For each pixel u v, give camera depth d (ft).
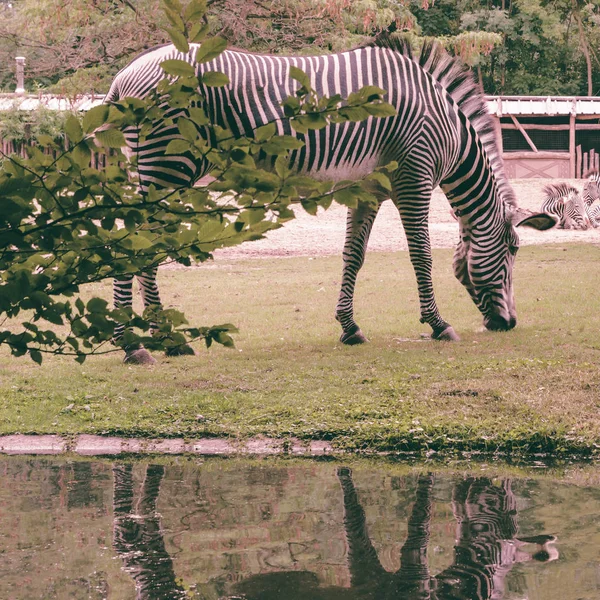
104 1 83.46
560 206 72.49
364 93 8.14
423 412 25.17
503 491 18.86
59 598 12.54
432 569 13.69
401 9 91.91
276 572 13.57
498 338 34.35
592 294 43.24
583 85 151.33
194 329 9.65
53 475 20.44
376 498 18.24
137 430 24.36
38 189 8.15
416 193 32.76
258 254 60.59
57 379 29.09
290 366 30.50
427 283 34.22
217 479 20.02
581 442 23.08
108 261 9.02
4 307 8.66
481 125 35.55
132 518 16.69
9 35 88.99
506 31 140.46
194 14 7.81
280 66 30.17
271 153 8.27
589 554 14.33
